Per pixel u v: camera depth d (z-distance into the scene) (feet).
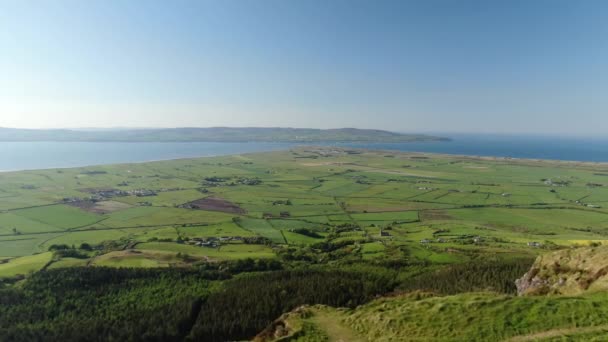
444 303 191.83
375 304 231.71
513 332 153.38
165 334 318.04
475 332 160.04
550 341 139.64
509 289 306.14
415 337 171.32
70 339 304.91
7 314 326.85
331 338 198.80
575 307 159.43
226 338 317.01
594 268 211.41
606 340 131.34
